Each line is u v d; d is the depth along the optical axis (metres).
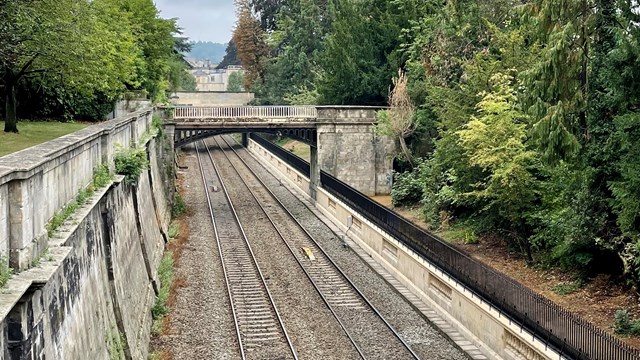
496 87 26.12
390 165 42.84
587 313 19.31
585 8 17.19
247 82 87.56
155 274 23.31
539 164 23.47
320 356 18.09
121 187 18.17
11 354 8.15
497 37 28.61
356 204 33.22
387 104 46.41
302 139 42.12
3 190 8.44
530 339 16.03
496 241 28.25
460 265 20.47
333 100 47.72
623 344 14.48
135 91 45.03
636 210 17.03
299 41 70.88
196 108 39.16
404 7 45.97
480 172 26.88
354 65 45.59
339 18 49.41
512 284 17.36
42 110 35.19
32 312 8.57
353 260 29.02
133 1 47.97
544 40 18.27
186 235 33.22
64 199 11.63
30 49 24.08
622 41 16.41
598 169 18.91
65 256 9.68
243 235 33.22
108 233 15.08
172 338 19.19
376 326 20.64
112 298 14.91
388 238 27.06
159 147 36.38
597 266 21.55
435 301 21.91
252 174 56.41
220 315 21.44
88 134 14.01
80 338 11.17
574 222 20.19
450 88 32.53
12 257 8.70
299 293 24.05
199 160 64.75
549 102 17.91
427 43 37.81
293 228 35.59
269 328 20.28
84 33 25.59
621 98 17.08
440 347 18.89
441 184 32.91
